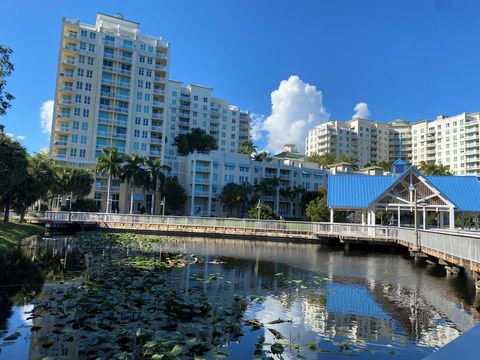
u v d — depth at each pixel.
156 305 11.25
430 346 9.00
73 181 58.72
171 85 118.12
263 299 13.20
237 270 19.83
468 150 138.75
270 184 91.44
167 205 81.25
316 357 8.20
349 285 16.25
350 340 9.31
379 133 168.25
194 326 9.55
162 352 7.46
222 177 94.38
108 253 24.25
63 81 81.31
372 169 92.94
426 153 156.62
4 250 22.89
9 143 23.47
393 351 8.62
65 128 80.00
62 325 9.31
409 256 28.17
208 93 124.62
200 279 16.45
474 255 14.52
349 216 52.56
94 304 10.93
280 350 8.29
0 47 14.22
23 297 12.20
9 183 23.94
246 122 134.25
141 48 89.81
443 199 35.03
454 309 12.31
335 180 42.94
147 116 88.56
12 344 8.04
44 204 62.03
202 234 44.19
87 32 83.75
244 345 8.66
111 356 7.39
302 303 12.93
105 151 70.81
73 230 46.00
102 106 83.25
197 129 108.06
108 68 84.88
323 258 26.41
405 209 37.25
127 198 81.38
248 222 42.72
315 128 168.25
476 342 2.32
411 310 12.17
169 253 26.00
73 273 16.66
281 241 40.66
